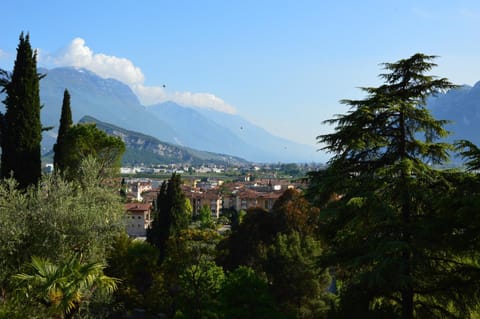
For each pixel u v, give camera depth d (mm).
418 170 16516
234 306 24078
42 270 16047
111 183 37500
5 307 17406
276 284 34594
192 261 39062
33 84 32469
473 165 16484
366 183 17203
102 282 16719
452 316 17031
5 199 21312
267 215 46125
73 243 21812
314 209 41031
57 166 38906
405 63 18297
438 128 17797
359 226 17812
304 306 33781
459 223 15711
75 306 16172
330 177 18078
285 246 35094
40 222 20672
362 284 16859
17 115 31719
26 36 32406
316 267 18797
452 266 17188
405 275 14984
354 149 17297
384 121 18344
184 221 58656
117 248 36438
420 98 18641
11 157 31766
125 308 37875
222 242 47188
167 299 38375
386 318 16766
